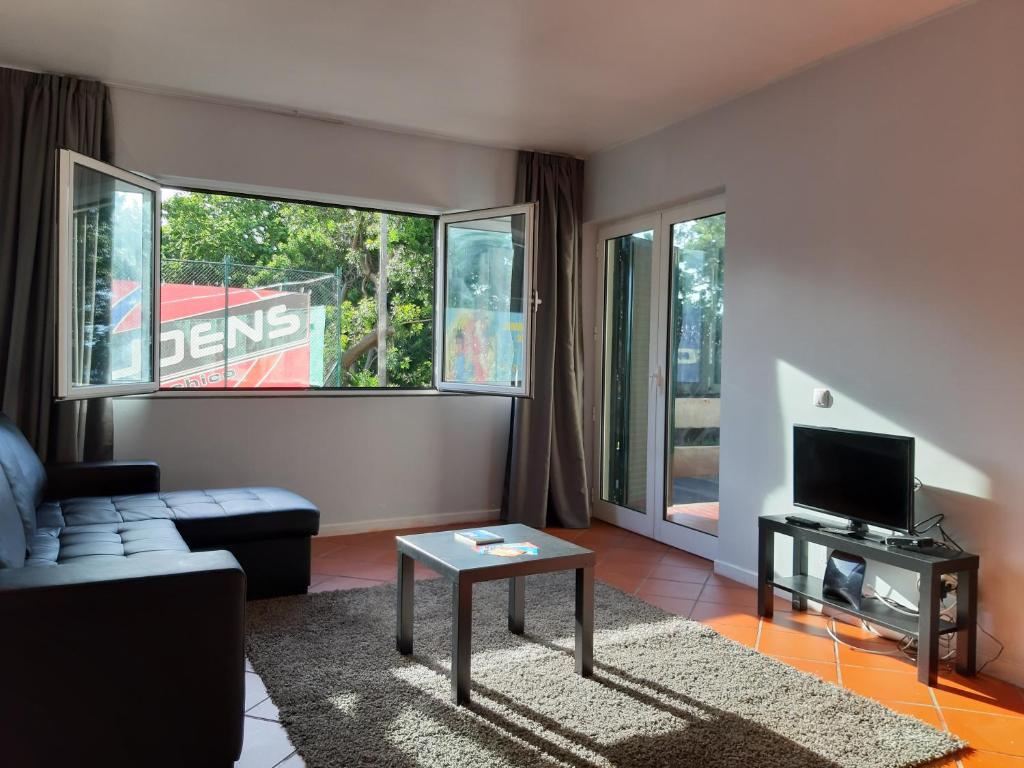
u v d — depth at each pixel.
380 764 2.03
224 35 3.41
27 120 3.80
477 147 5.03
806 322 3.58
